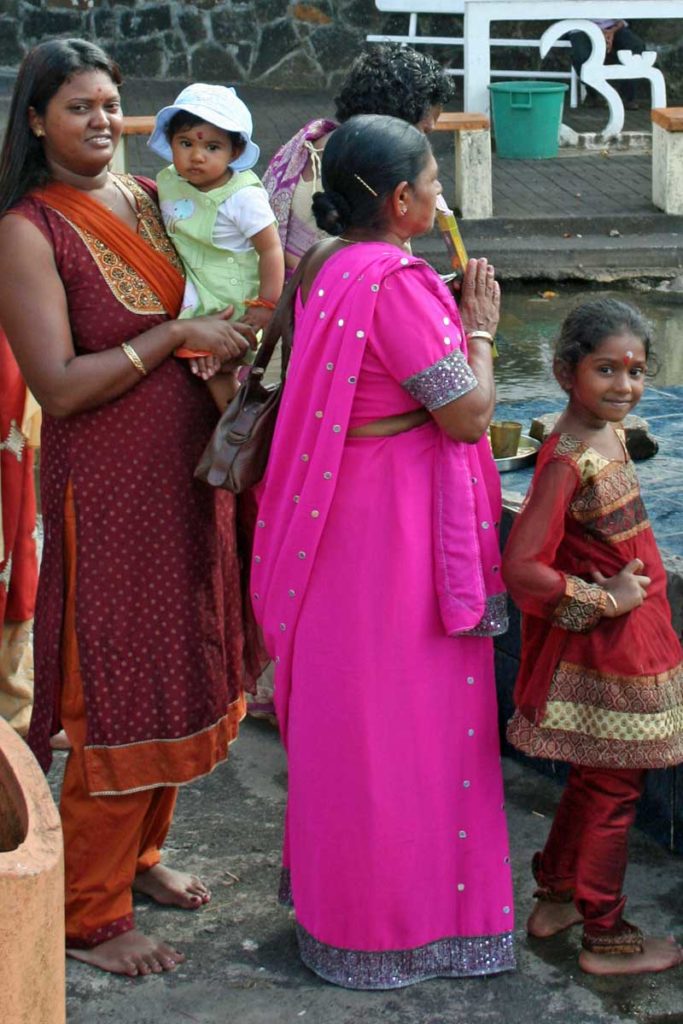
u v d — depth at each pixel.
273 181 4.40
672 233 11.28
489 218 11.27
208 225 3.48
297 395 3.19
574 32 14.90
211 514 3.49
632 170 12.95
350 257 3.12
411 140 3.13
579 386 3.26
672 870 3.88
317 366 3.14
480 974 3.42
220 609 3.54
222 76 16.23
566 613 3.25
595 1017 3.29
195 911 3.75
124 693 3.41
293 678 3.30
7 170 3.29
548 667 3.37
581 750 3.34
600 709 3.32
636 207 11.62
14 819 2.35
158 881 3.79
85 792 3.46
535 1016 3.29
